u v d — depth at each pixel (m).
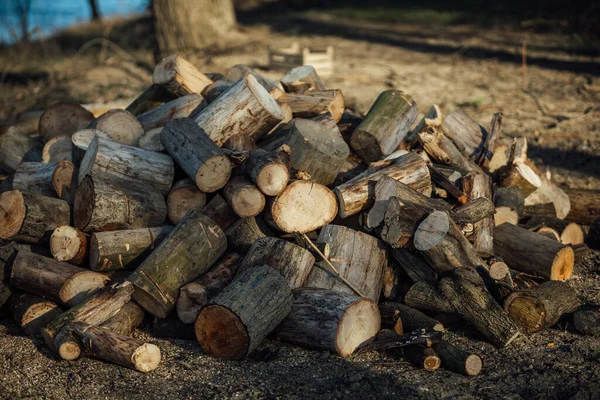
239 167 5.47
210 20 15.50
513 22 17.67
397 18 19.50
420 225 5.02
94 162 5.38
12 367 4.59
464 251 5.03
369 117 6.26
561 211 6.91
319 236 5.36
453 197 5.73
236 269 5.18
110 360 4.59
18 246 5.48
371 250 5.23
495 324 4.75
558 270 5.56
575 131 9.84
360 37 17.33
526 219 6.54
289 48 14.77
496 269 5.07
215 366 4.57
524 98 11.64
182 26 15.01
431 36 17.08
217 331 4.60
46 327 4.73
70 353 4.60
